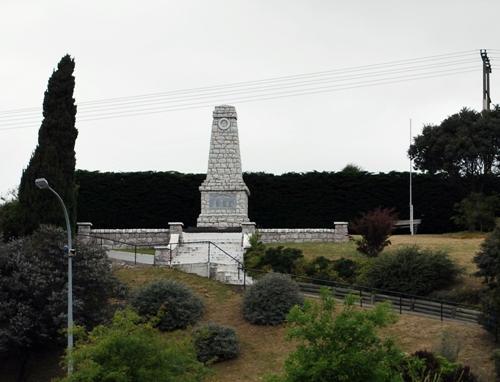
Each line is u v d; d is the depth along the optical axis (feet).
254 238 175.52
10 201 185.68
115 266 161.68
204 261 166.91
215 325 126.62
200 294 146.10
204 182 209.46
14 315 125.70
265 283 136.46
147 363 84.84
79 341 90.84
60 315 123.24
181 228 195.00
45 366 129.70
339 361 74.28
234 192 208.74
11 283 127.54
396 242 192.65
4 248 133.90
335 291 146.41
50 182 161.89
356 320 77.56
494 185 228.63
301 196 231.30
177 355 86.58
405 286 147.13
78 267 130.72
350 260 161.68
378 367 75.20
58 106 167.22
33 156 164.66
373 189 231.09
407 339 122.83
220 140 211.20
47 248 132.77
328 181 231.71
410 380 91.97
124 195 230.07
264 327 132.36
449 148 225.76
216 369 121.19
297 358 76.84
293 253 165.89
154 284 136.05
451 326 126.62
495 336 120.37
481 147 223.71
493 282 136.77
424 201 230.68
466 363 114.32
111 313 129.29
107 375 82.84
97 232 194.59
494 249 136.26
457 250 175.63
